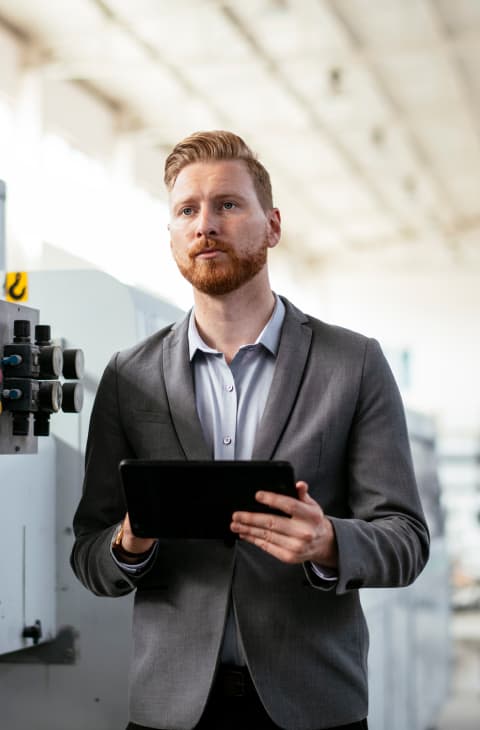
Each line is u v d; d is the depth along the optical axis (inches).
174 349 65.8
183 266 63.7
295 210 522.6
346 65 347.3
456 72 358.0
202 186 62.7
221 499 54.6
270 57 338.0
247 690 59.8
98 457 66.1
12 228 301.6
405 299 593.6
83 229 348.8
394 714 136.2
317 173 466.6
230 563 60.6
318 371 63.6
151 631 61.9
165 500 55.3
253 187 63.8
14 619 89.0
